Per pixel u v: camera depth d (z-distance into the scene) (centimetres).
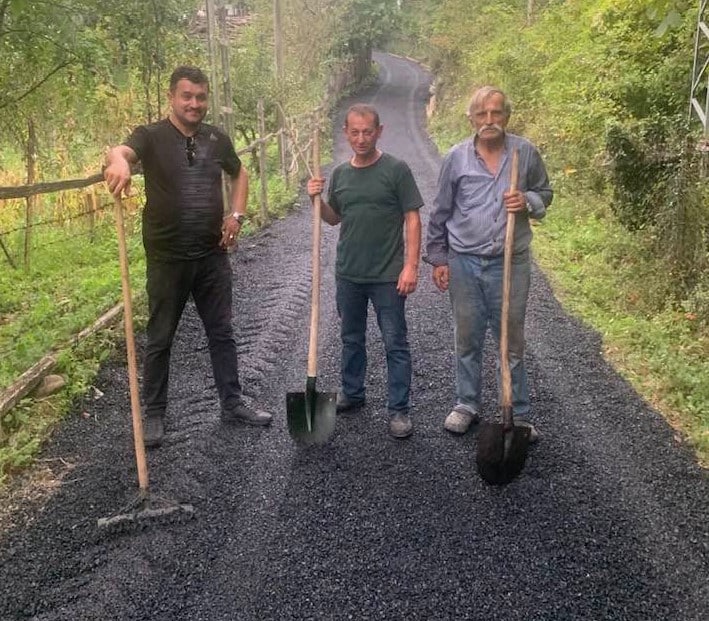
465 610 283
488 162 381
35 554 320
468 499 356
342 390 448
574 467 384
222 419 439
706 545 320
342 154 1914
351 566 308
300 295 694
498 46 1967
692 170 594
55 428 428
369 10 3294
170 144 388
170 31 884
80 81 736
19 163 1021
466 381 421
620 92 906
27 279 718
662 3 602
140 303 611
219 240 416
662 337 541
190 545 324
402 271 400
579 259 797
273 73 1705
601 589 293
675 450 402
